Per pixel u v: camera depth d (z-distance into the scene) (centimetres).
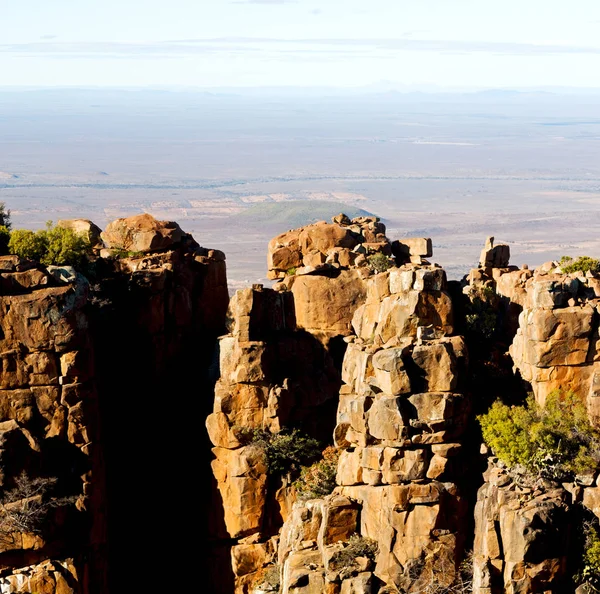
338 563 6600
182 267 8869
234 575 7994
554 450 6506
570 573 6338
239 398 8031
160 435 8519
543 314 6850
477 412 6938
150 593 8331
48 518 7244
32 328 7162
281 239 8750
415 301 6900
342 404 7194
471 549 6638
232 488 7969
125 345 8519
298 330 8356
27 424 7244
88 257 8638
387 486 6638
